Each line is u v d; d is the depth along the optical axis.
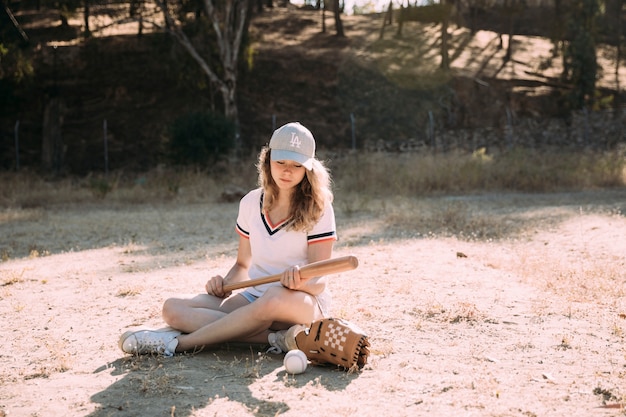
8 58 28.62
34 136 30.44
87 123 30.78
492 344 4.68
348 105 32.12
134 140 30.11
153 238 11.04
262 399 3.61
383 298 6.18
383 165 21.25
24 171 26.22
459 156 22.34
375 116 31.61
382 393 3.70
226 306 4.68
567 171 20.72
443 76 33.00
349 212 13.95
